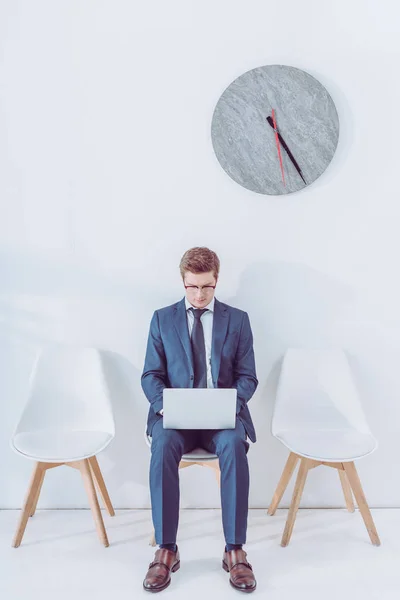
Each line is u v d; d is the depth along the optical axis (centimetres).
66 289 248
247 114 241
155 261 248
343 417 238
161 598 186
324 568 205
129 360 251
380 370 252
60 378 238
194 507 255
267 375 252
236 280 249
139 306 249
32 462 252
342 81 243
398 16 240
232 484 195
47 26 239
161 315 229
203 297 220
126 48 240
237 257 248
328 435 229
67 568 204
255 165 243
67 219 245
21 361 250
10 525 237
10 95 240
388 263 248
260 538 226
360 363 252
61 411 235
